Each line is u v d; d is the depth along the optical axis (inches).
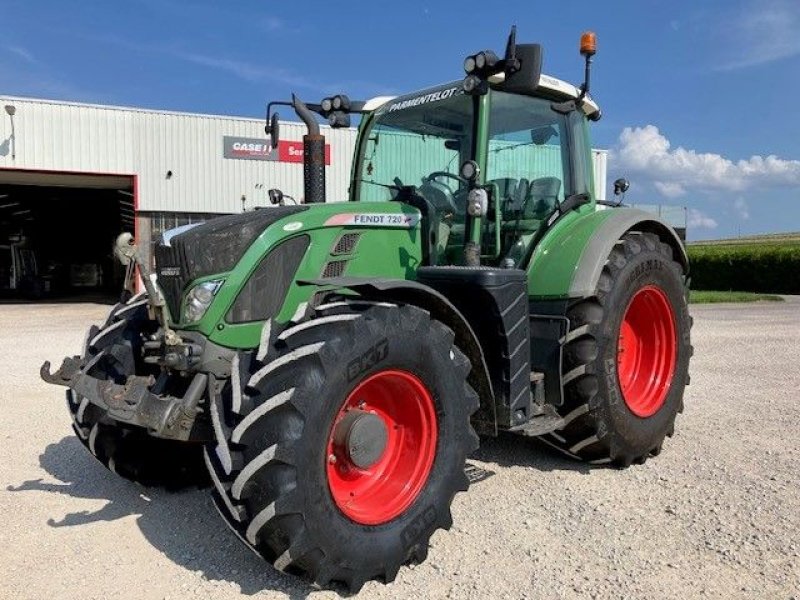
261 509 102.6
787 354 338.6
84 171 695.1
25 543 128.6
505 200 165.8
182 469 156.3
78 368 137.8
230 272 126.0
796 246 1120.8
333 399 107.7
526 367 146.0
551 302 161.0
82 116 691.4
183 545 127.7
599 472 165.8
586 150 189.5
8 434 198.4
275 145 173.2
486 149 157.2
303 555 104.1
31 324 520.1
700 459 174.1
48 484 159.9
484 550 124.6
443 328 126.3
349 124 187.2
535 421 154.8
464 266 148.8
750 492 150.3
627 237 174.2
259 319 128.7
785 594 108.6
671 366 181.0
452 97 161.8
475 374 137.9
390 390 123.1
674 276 181.9
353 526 109.9
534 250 167.8
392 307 119.3
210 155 741.9
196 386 119.4
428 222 154.9
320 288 129.8
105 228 1121.4
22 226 1090.1
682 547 125.0
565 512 141.3
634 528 133.3
